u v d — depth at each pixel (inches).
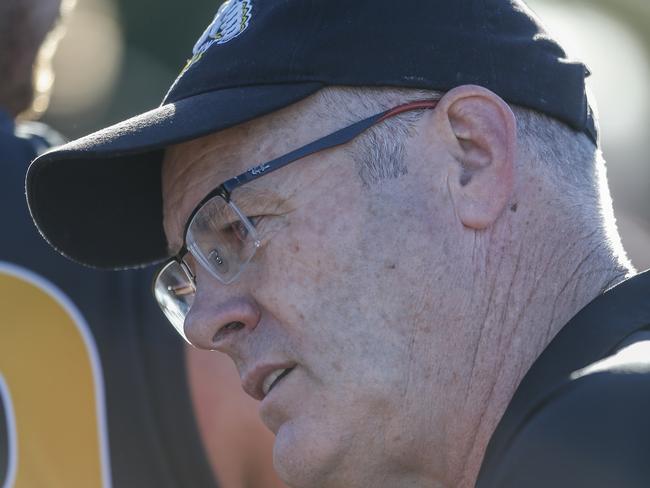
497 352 262.5
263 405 272.7
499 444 237.1
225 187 273.0
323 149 266.7
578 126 275.6
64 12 438.0
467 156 265.4
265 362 271.9
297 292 267.4
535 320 262.8
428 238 262.7
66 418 351.6
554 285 263.9
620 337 235.8
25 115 418.9
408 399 263.1
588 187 273.7
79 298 356.5
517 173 264.7
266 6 275.3
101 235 321.1
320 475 269.3
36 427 350.3
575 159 273.7
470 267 262.7
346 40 266.1
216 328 277.0
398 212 263.6
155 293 313.1
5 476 347.9
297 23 269.4
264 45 269.6
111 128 270.4
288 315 268.4
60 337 354.6
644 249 665.6
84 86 1648.6
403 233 263.0
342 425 265.4
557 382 233.0
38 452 349.4
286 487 358.9
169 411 352.2
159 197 321.7
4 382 350.0
